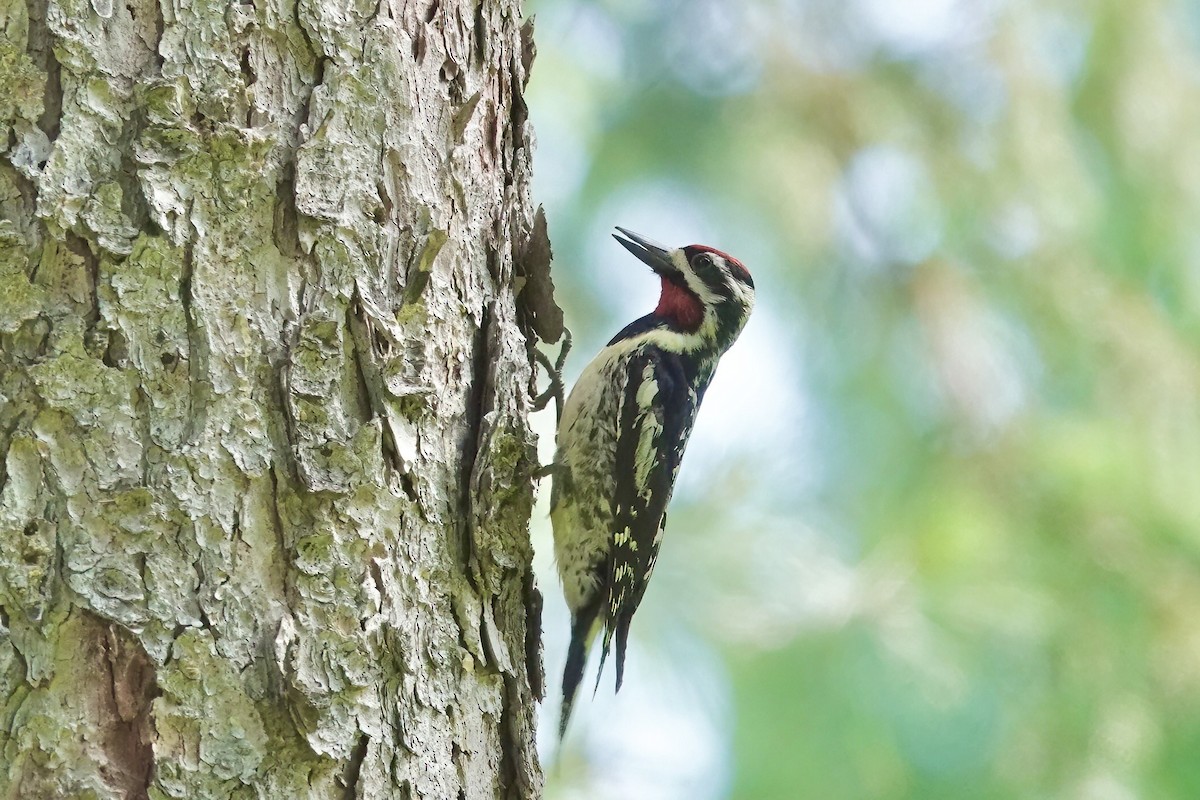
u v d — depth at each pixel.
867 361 13.91
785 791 11.02
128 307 5.79
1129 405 12.71
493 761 6.79
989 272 13.89
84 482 5.64
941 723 11.01
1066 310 13.23
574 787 12.07
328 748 5.85
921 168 14.30
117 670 5.58
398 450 6.38
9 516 5.52
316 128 6.35
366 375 6.34
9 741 5.44
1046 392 13.16
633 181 14.55
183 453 5.79
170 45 6.02
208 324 5.92
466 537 6.83
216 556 5.79
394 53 6.67
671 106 14.43
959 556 11.90
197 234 5.96
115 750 5.54
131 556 5.65
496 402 7.11
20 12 5.79
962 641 11.37
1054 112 13.82
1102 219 13.43
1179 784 10.73
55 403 5.63
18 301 5.66
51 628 5.52
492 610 7.00
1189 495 11.95
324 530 6.04
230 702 5.71
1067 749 10.88
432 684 6.45
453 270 6.99
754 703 11.38
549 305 8.11
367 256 6.42
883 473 13.10
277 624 5.86
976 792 10.75
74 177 5.77
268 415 6.02
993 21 14.12
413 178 6.74
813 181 14.62
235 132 6.05
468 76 7.30
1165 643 11.30
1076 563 11.67
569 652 10.29
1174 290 13.18
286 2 6.36
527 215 8.09
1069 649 11.27
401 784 6.13
